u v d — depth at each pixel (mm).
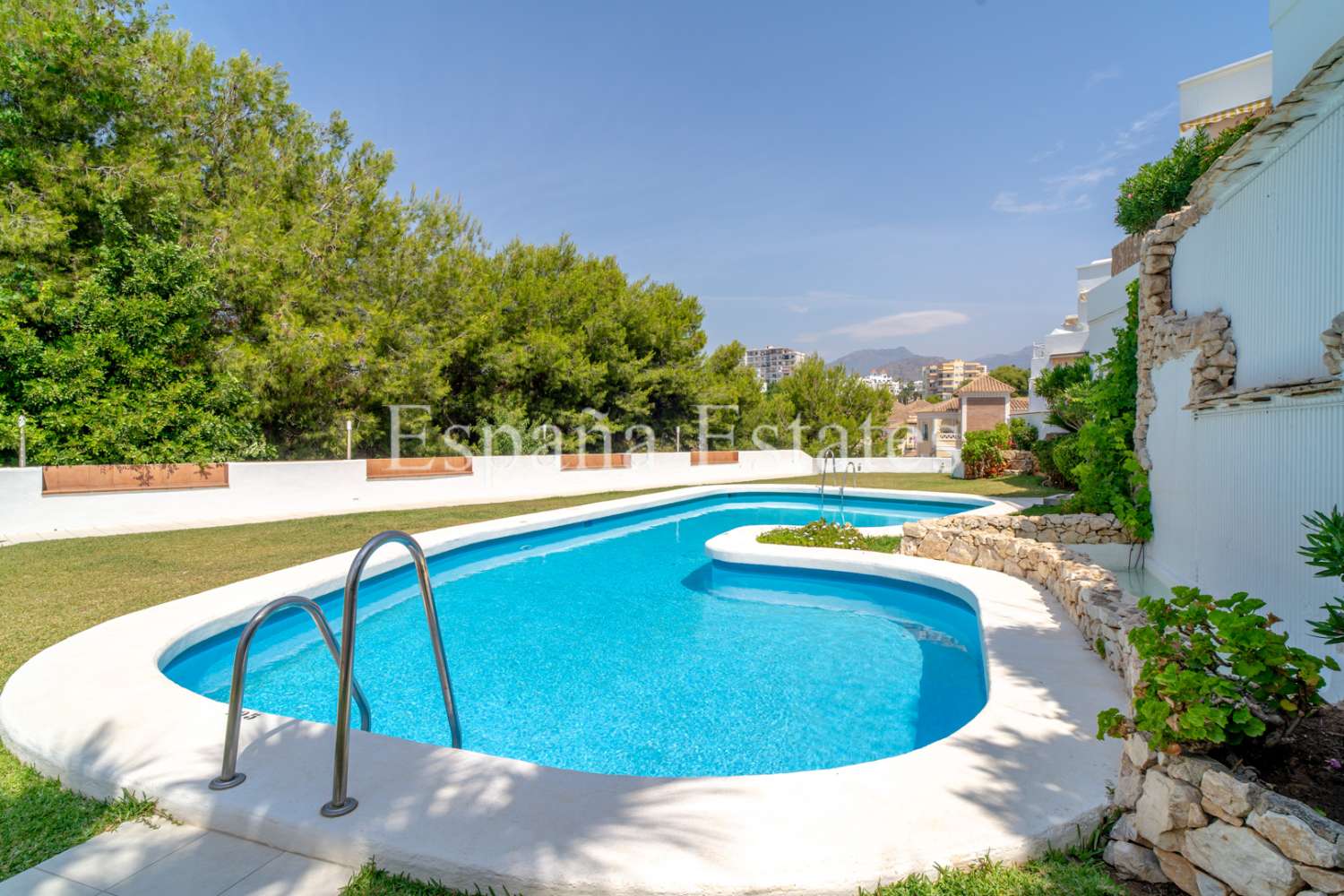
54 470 11586
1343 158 4312
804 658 6422
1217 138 12492
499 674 6051
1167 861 2363
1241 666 2385
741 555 9234
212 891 2484
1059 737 3426
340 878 2566
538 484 19422
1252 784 2176
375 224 17141
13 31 11844
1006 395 37688
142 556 9156
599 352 23375
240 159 15969
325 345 14328
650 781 3018
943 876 2449
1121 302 13492
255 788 2973
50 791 3230
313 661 6391
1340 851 1908
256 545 10109
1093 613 5012
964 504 16562
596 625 7551
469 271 19031
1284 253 5090
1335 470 4289
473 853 2488
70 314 11914
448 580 9812
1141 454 8758
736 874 2355
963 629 7230
